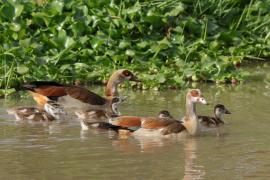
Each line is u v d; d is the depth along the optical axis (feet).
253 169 43.09
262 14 78.28
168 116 53.42
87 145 47.93
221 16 76.95
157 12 71.77
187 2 75.87
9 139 48.93
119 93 62.28
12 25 67.26
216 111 53.93
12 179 41.19
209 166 43.65
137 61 67.46
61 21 69.00
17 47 64.59
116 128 51.29
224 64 66.95
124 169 42.98
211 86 64.85
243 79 66.13
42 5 70.95
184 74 66.03
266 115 55.21
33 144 47.83
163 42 68.74
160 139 50.03
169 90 63.46
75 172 42.37
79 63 65.72
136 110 56.44
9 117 54.80
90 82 65.16
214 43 71.36
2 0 70.08
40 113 54.44
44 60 64.95
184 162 44.42
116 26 69.82
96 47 67.67
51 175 41.83
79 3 70.79
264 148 47.32
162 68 66.03
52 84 58.59
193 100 51.42
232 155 45.85
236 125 52.95
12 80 62.18
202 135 51.16
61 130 51.67
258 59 73.72
